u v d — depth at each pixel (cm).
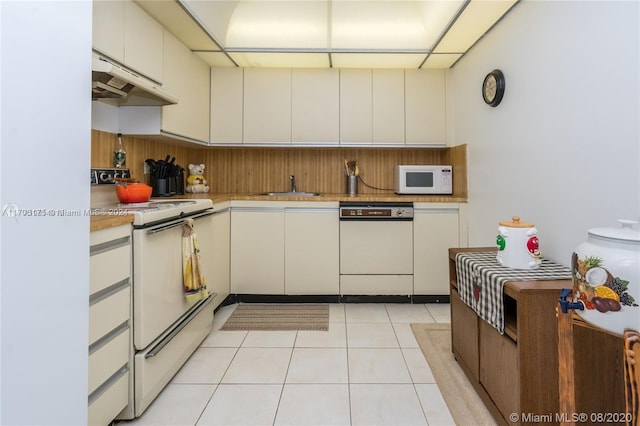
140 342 146
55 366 72
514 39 206
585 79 146
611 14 132
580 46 149
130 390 145
